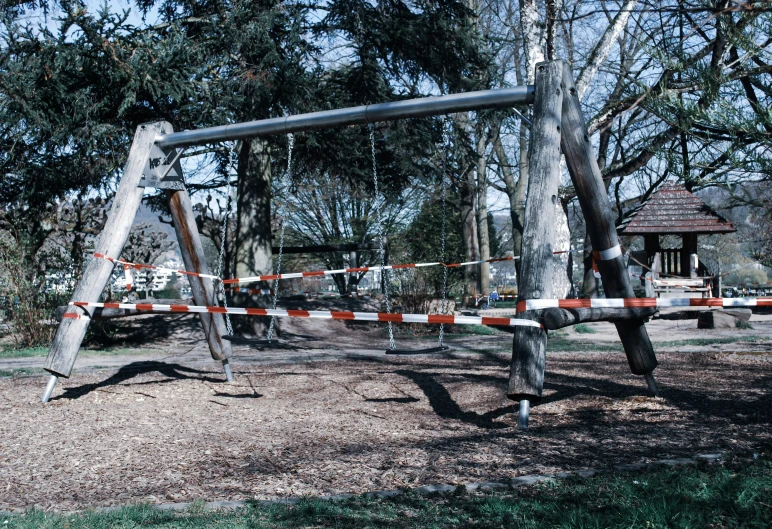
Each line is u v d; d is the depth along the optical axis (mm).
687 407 7105
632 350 7668
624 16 14258
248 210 17688
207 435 6441
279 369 11438
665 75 4680
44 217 16484
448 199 33438
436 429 6508
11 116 13562
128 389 9359
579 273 41219
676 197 20734
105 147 14359
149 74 13102
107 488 4789
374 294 26516
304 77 15234
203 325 9758
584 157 7137
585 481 4480
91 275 8492
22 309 15508
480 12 18766
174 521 3938
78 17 13047
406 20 15586
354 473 4969
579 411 7152
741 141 4363
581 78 15969
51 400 8516
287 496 4488
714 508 3875
